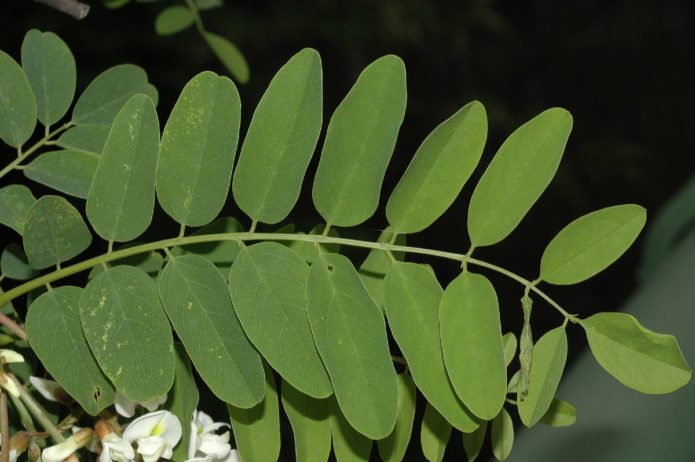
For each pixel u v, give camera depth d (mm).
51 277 519
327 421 540
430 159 518
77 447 529
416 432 1374
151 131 513
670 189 2697
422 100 2721
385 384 507
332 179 517
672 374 506
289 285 512
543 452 662
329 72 2352
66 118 604
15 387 528
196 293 514
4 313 559
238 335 514
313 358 509
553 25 3189
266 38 2080
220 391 510
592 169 2670
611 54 3107
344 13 2174
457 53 2803
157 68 1797
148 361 510
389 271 518
